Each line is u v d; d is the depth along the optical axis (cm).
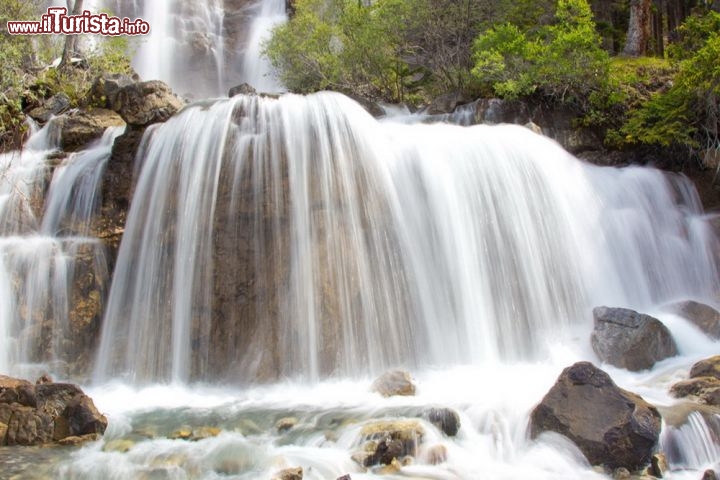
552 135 1803
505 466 777
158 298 1205
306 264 1147
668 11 2709
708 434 816
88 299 1273
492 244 1281
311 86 2216
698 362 1005
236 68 3005
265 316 1135
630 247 1471
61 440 859
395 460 775
